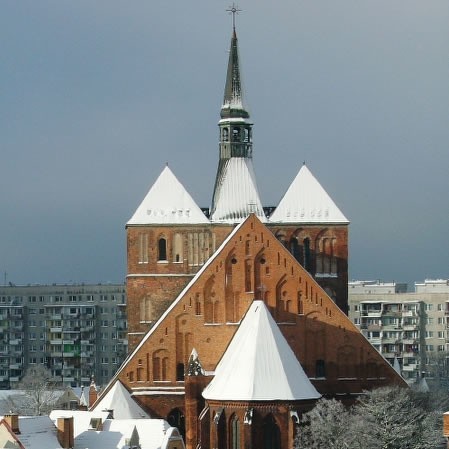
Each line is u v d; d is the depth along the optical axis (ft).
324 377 638.94
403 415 593.01
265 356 587.68
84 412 578.66
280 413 576.61
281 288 643.04
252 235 643.45
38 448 513.45
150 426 547.90
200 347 640.99
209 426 594.24
